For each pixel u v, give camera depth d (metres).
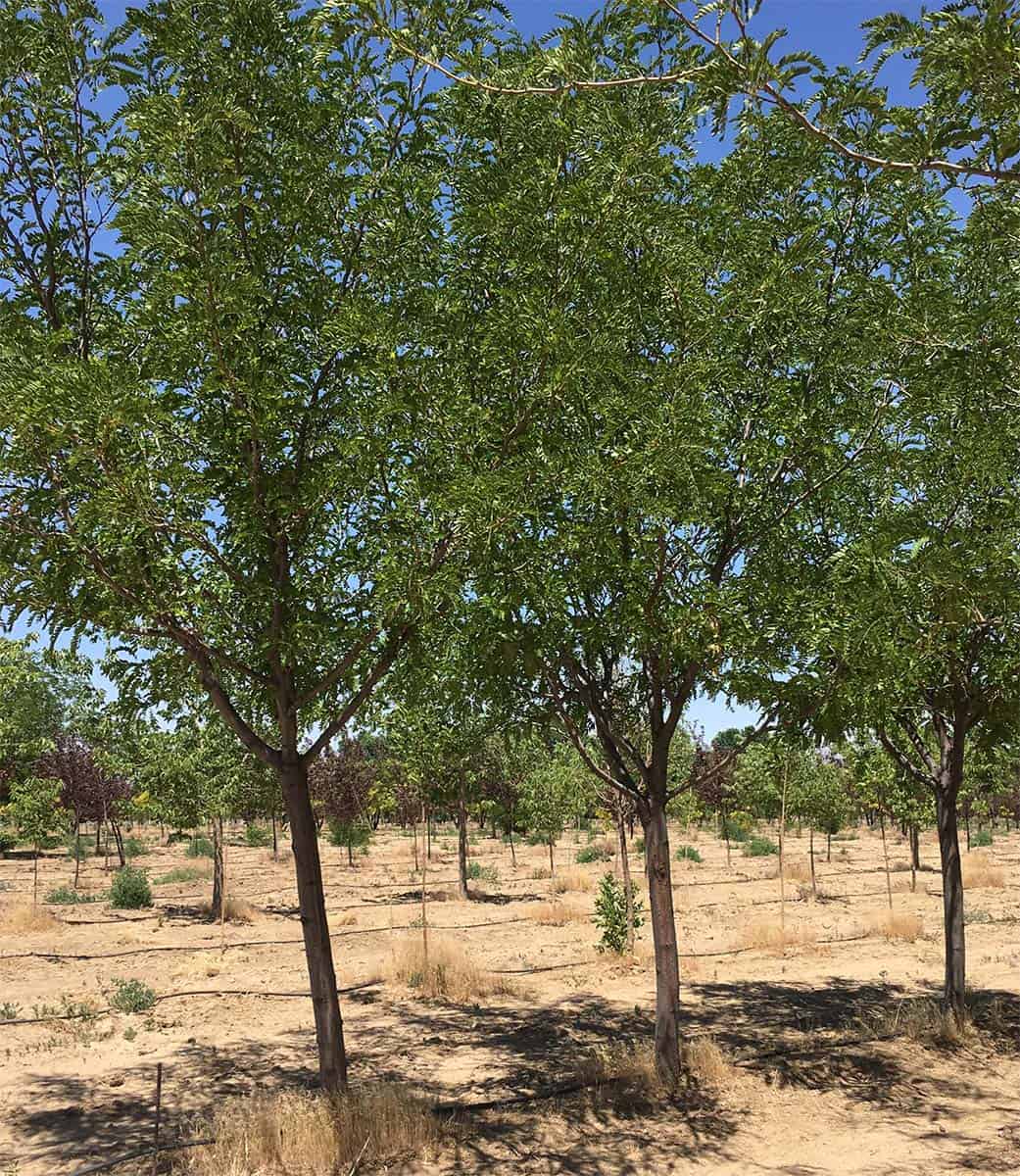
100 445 4.80
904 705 8.90
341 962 13.27
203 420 5.88
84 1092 7.51
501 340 5.79
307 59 5.87
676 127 6.20
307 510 5.92
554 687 7.48
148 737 17.66
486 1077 7.79
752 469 7.12
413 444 5.92
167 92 5.71
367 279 6.25
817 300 6.80
